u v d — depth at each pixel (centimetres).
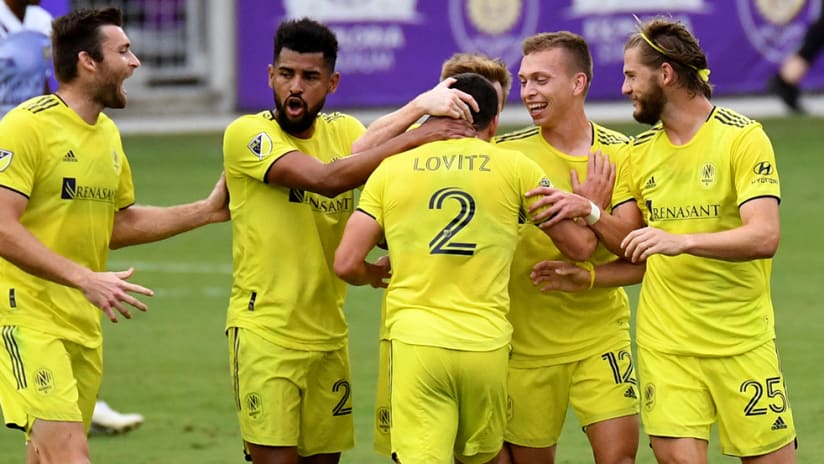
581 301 2233
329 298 2275
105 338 3766
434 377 2006
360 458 2759
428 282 2023
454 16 7175
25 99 3114
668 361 2119
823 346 3566
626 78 2131
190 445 2828
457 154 2048
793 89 7144
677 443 2095
